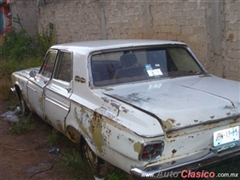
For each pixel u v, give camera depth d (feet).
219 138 10.15
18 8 56.18
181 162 9.58
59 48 15.66
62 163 14.67
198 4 21.29
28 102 19.33
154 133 9.16
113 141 10.25
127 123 9.80
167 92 11.62
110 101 11.02
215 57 20.67
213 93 11.44
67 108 13.61
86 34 34.94
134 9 27.22
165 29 24.40
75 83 13.25
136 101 10.69
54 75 15.52
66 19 38.52
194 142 9.77
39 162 15.14
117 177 12.16
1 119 21.91
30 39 46.85
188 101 10.57
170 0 23.47
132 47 13.96
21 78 20.11
